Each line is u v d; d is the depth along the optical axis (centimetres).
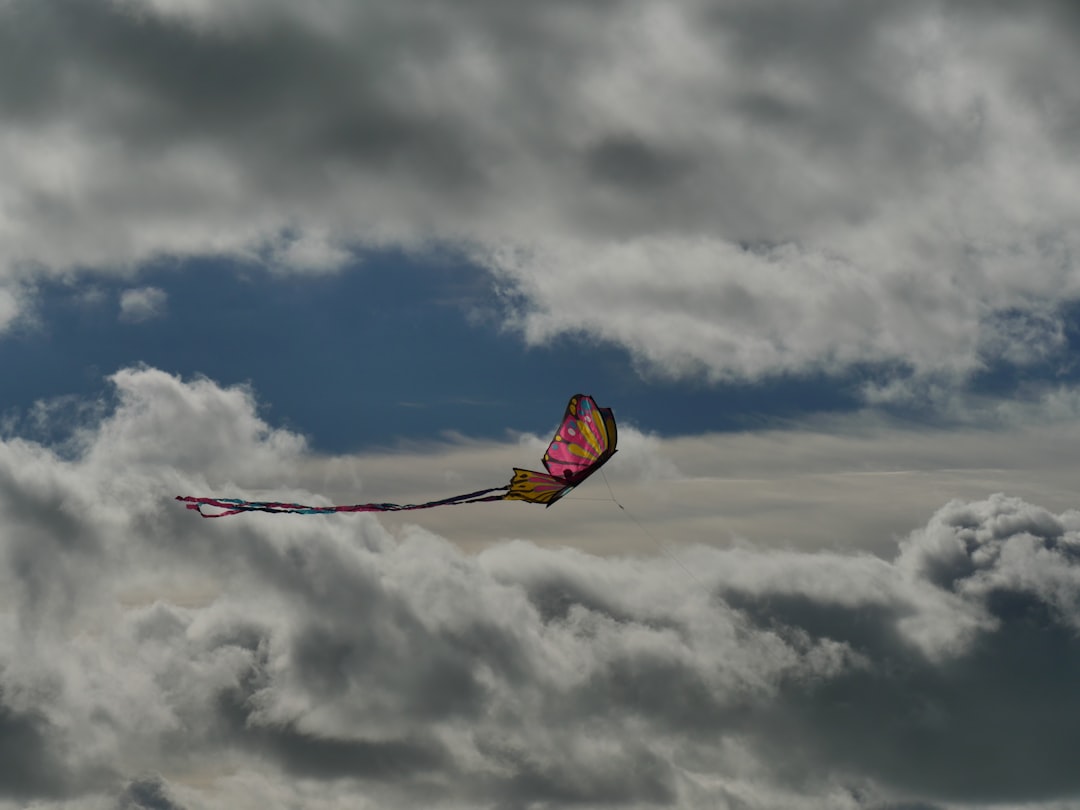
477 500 985
